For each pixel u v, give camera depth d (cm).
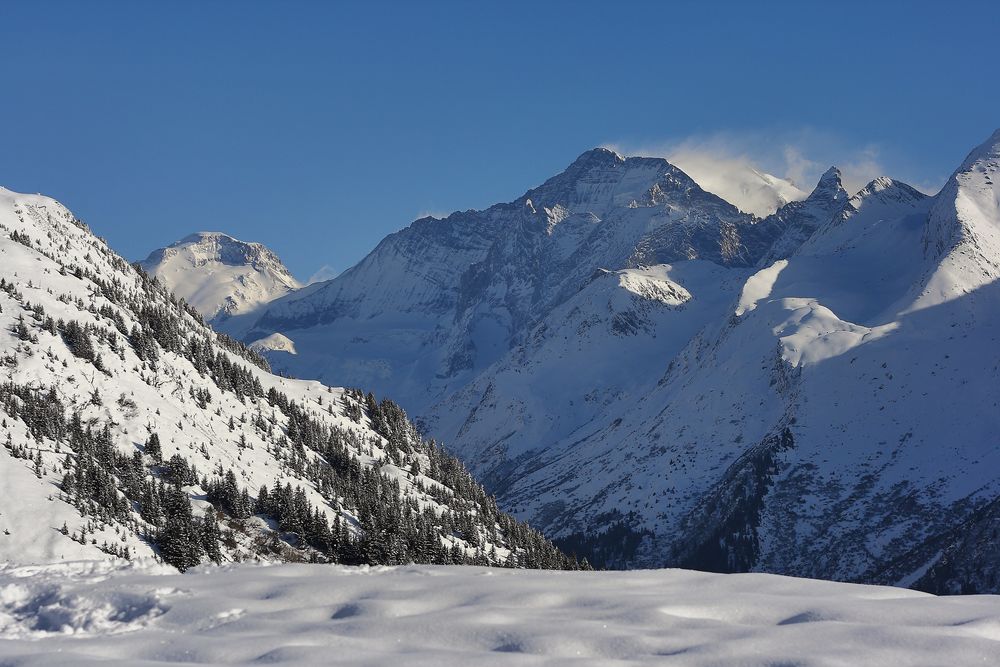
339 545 15838
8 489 13138
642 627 5306
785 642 4909
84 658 4694
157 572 6944
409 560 16525
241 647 4972
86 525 13075
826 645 4856
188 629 5559
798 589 6419
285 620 5606
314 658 4681
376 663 4569
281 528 15750
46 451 14512
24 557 12062
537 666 4550
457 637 5128
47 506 13100
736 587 6500
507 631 5116
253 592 6281
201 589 6341
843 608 5609
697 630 5206
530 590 6191
